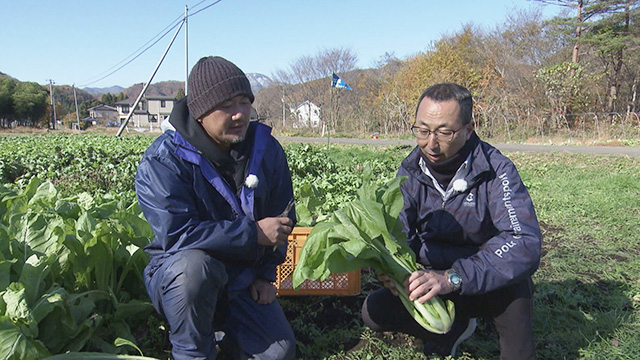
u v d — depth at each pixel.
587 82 32.16
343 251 2.27
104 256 2.81
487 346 3.03
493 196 2.52
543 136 29.39
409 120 39.84
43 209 3.26
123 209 3.57
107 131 69.44
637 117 28.70
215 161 2.47
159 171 2.36
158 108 109.19
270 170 2.71
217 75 2.28
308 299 3.66
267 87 65.38
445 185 2.67
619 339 3.12
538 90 32.91
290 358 2.52
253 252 2.43
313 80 54.47
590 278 4.27
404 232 2.57
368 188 2.58
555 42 35.41
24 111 78.44
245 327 2.54
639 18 30.05
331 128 51.28
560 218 6.55
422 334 2.81
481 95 34.97
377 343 3.02
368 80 51.06
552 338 3.15
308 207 3.95
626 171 12.52
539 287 4.03
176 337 2.32
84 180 10.00
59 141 23.08
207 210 2.51
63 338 2.43
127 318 2.94
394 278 2.47
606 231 5.79
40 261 2.48
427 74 37.44
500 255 2.35
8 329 2.08
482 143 2.62
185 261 2.23
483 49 38.56
